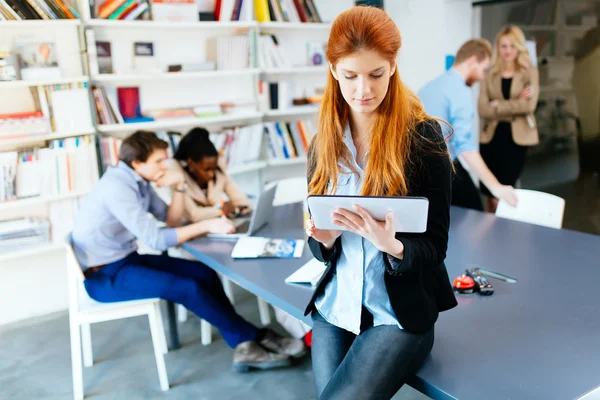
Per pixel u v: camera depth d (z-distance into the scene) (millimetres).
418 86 4859
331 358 1509
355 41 1249
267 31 4363
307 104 4574
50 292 3672
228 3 3930
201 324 3180
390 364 1365
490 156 4332
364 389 1338
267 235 2664
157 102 3951
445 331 1602
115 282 2666
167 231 2656
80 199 3477
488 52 3340
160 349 2641
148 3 3664
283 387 2625
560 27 3939
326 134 1464
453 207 2996
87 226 2680
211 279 2885
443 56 4570
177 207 3037
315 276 2049
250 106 4211
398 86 1356
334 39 1289
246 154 4195
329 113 1449
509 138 4191
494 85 4168
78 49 3402
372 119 1424
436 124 1399
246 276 2141
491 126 4258
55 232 3436
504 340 1530
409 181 1385
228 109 4125
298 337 2939
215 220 2742
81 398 2607
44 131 3242
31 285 3594
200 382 2713
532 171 4352
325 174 1494
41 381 2797
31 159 3254
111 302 2650
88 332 2896
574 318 1640
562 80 4008
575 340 1513
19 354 3102
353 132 1484
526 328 1593
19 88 3348
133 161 2730
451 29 4543
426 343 1428
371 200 1269
